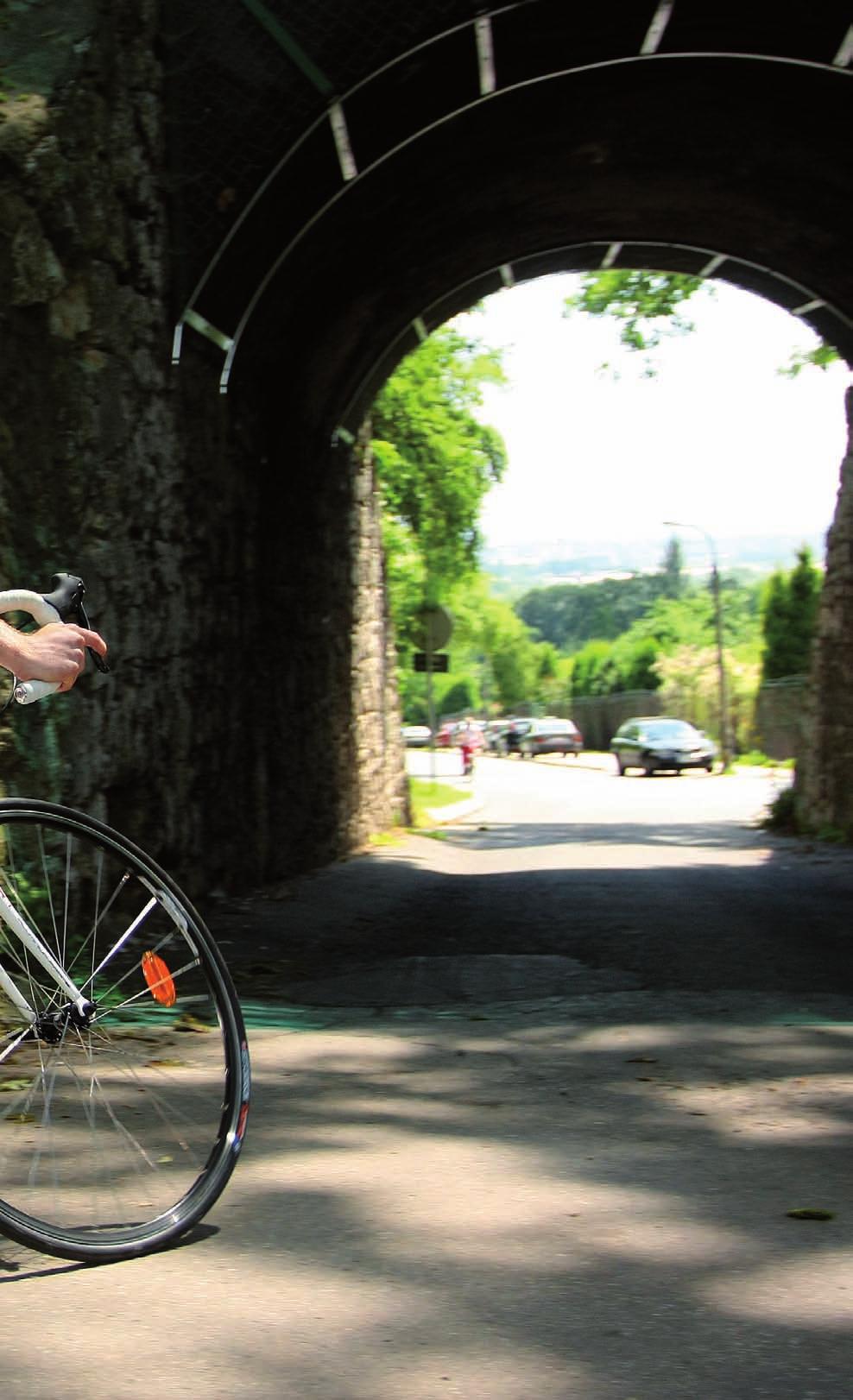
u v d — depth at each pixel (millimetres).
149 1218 2932
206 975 3145
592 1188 3326
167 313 8375
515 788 36188
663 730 43500
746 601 149500
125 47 7801
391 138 9844
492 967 7129
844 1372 2322
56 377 6961
